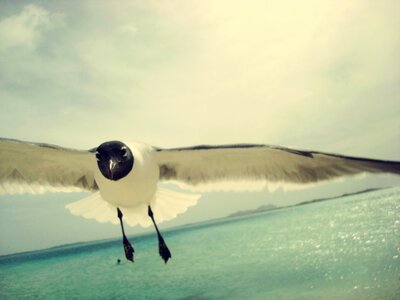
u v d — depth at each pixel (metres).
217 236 23.16
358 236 15.44
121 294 15.60
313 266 13.95
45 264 21.38
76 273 19.41
